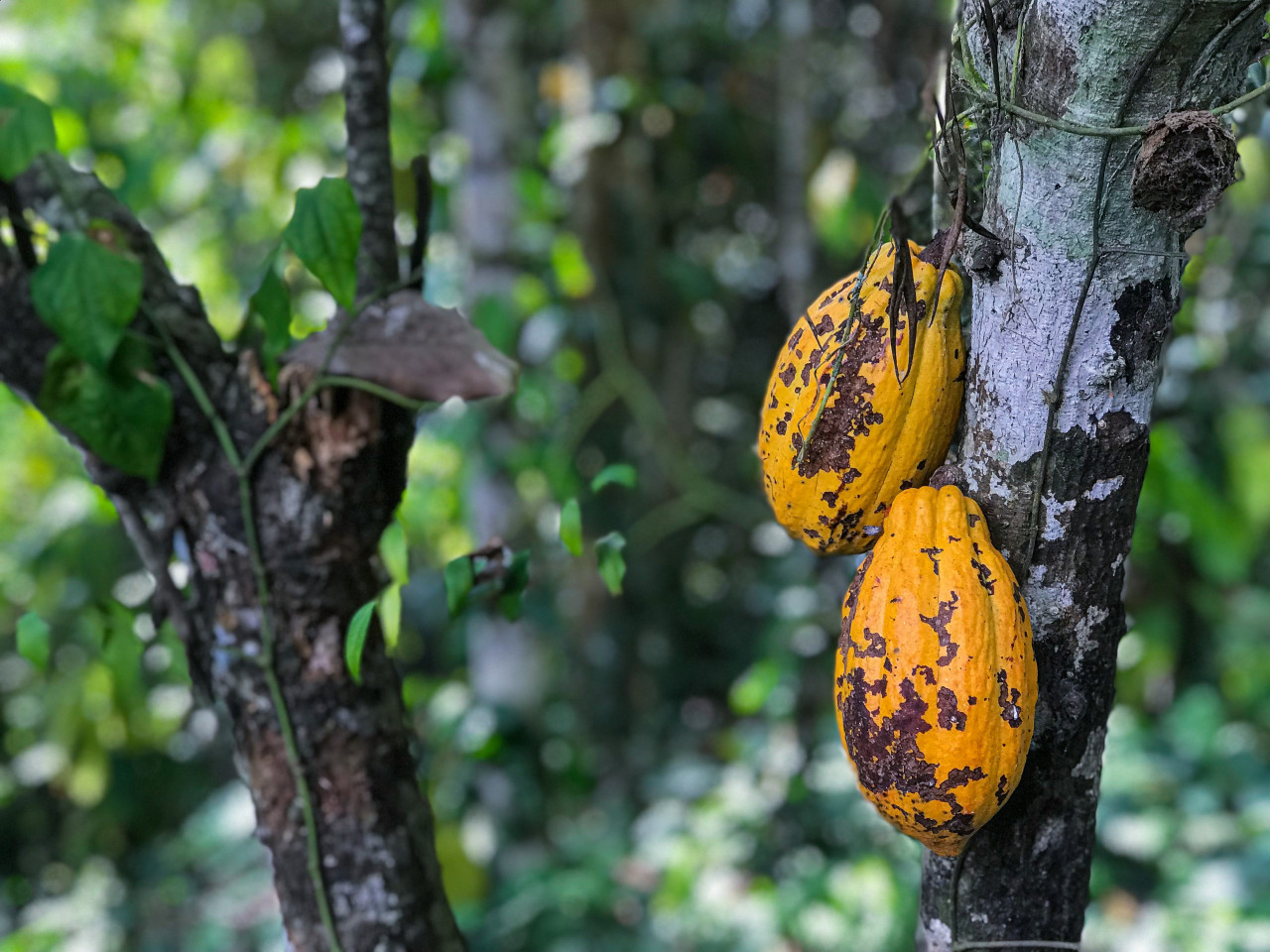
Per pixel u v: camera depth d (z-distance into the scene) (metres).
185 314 1.09
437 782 2.36
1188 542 2.49
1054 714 1.00
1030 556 1.00
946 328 1.01
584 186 2.69
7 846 3.32
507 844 2.38
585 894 2.20
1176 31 0.91
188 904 2.95
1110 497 0.99
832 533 1.05
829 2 2.75
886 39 1.84
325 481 1.09
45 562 2.89
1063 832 1.02
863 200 2.05
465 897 2.28
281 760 1.11
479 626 2.42
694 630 3.41
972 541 0.97
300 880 1.11
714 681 3.36
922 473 1.03
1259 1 0.91
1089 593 1.00
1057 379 0.98
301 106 3.20
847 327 1.01
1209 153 0.92
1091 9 0.92
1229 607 2.60
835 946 2.00
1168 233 0.96
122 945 2.90
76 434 1.06
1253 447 2.35
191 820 3.18
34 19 2.69
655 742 3.05
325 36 3.25
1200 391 2.38
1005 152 0.97
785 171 2.53
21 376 1.07
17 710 3.30
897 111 2.12
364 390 1.09
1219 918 2.09
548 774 2.47
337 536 1.10
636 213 2.82
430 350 1.10
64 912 3.06
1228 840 2.30
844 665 0.97
